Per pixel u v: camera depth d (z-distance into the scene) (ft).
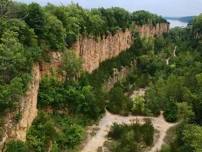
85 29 291.17
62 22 253.44
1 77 157.99
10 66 162.09
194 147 190.39
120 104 280.51
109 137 228.02
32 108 191.11
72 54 247.09
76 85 245.86
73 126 216.95
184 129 223.51
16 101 157.99
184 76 330.75
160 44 518.37
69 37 255.91
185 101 267.59
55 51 230.07
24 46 190.70
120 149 210.59
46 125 193.67
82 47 284.41
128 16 444.55
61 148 198.80
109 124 249.14
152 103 288.10
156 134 245.65
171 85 299.58
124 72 362.94
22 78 167.84
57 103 223.51
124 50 412.98
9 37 175.01
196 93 261.03
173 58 435.12
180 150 209.26
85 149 209.56
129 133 225.97
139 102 283.59
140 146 221.66
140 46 447.83
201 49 457.27
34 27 212.02
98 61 330.95
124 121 260.42
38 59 203.00
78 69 252.42
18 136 165.48
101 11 379.35
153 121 269.64
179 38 579.89
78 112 237.86
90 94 247.50
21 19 205.36
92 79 290.15
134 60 397.39
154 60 407.23
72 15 283.79
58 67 234.58
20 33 191.52
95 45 318.86
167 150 215.51
